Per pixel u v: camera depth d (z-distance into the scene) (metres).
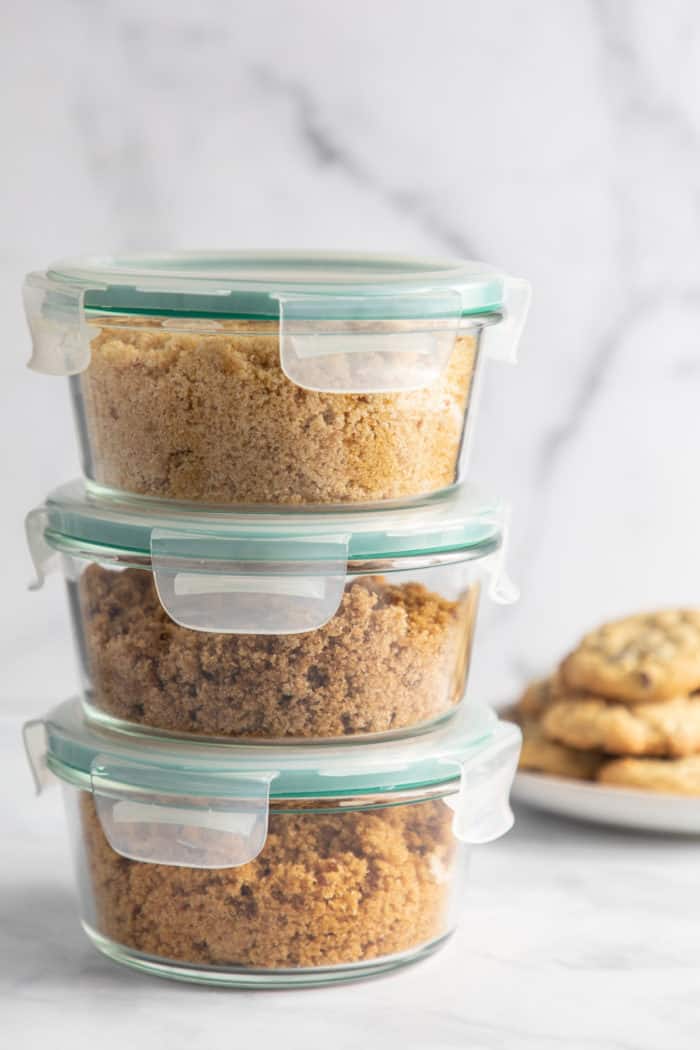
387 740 0.97
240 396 0.90
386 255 1.13
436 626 0.97
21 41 1.47
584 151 1.52
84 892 1.03
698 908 1.15
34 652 1.59
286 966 0.96
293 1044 0.90
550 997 0.98
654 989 0.99
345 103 1.50
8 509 1.55
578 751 1.35
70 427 1.54
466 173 1.52
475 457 1.58
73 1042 0.90
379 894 0.97
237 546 0.89
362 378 0.89
